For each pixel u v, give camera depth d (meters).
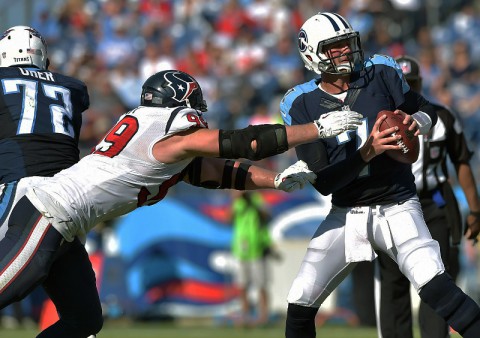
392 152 17.47
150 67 54.00
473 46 57.12
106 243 40.41
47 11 55.97
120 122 17.06
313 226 40.84
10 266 16.50
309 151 18.05
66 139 17.98
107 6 57.50
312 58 18.20
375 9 55.94
